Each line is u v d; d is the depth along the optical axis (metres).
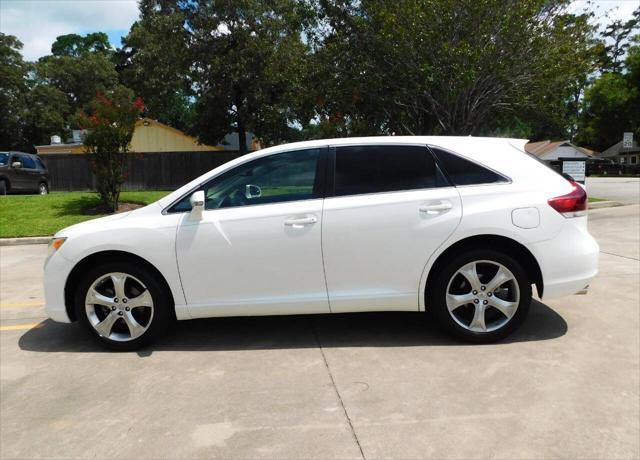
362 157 4.26
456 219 4.03
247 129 28.55
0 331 5.02
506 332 4.14
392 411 3.15
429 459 2.66
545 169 4.28
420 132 17.25
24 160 19.61
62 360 4.18
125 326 4.42
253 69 26.09
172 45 26.92
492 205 4.05
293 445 2.82
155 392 3.53
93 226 4.34
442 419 3.04
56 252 4.32
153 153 26.11
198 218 4.17
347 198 4.15
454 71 13.41
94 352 4.34
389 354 4.04
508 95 15.53
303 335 4.56
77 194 17.73
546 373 3.60
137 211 4.37
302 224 4.09
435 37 13.31
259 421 3.09
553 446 2.74
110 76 54.41
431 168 4.20
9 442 2.96
